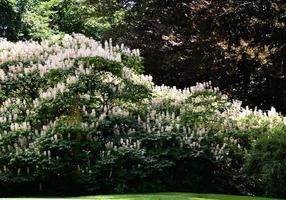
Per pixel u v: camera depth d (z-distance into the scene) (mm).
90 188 8875
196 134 9781
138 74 11719
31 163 8758
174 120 10078
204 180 9633
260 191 9508
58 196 8648
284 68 14172
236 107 11227
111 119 9648
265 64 14594
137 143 9188
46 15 32125
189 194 7906
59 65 10117
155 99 10844
